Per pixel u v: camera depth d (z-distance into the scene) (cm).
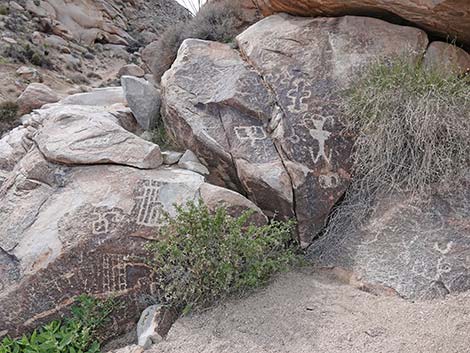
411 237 350
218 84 450
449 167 367
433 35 472
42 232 353
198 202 353
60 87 1129
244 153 405
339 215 388
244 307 322
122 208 355
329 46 455
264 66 452
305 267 371
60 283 334
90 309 330
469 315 293
